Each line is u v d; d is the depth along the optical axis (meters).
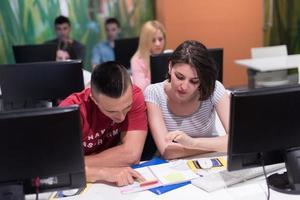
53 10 4.60
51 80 1.96
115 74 1.35
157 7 4.94
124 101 1.36
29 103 1.98
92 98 1.48
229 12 4.98
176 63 1.56
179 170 1.52
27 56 3.23
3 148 1.10
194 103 1.71
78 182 1.23
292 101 1.25
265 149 1.30
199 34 4.96
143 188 1.39
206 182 1.40
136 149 1.60
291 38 4.85
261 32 5.14
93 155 1.60
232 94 1.22
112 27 4.80
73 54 4.70
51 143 1.13
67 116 1.12
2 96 1.97
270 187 1.37
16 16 4.50
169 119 1.76
